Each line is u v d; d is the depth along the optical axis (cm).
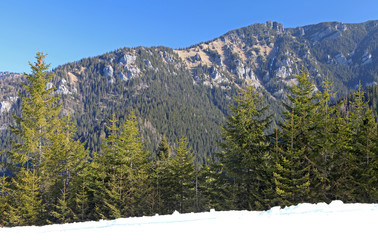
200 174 3031
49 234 657
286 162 1941
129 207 2822
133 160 3033
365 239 480
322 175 2006
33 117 2564
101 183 2916
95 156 3041
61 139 2788
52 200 2820
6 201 2530
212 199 2938
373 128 2066
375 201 2027
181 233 582
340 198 2102
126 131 2934
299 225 584
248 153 2150
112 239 576
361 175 2053
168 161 3350
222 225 623
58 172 2778
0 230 730
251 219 670
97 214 2952
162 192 3131
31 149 2491
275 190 2020
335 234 512
